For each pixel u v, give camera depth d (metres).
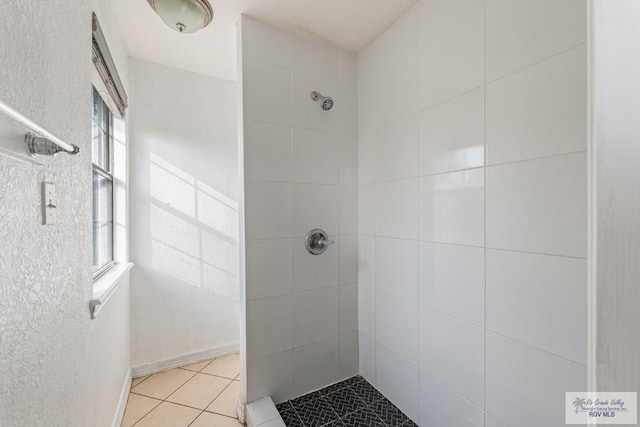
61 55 0.76
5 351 0.51
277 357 1.48
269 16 1.40
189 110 2.02
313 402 1.48
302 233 1.55
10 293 0.53
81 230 0.90
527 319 0.89
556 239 0.82
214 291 2.12
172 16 1.25
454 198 1.13
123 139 1.75
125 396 1.59
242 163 1.40
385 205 1.51
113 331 1.36
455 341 1.13
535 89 0.87
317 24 1.46
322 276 1.61
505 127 0.95
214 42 1.66
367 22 1.45
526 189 0.89
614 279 0.30
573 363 0.79
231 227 2.17
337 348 1.66
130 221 1.85
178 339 2.00
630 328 0.28
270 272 1.46
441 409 1.19
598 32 0.32
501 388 0.97
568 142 0.80
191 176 2.03
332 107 1.64
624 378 0.29
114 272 1.47
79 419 0.87
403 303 1.40
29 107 0.59
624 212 0.29
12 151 0.52
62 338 0.75
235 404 1.59
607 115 0.31
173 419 1.47
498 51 0.97
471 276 1.07
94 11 1.08
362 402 1.48
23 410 0.57
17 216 0.55
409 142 1.35
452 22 1.14
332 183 1.64
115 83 1.38
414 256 1.33
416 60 1.31
